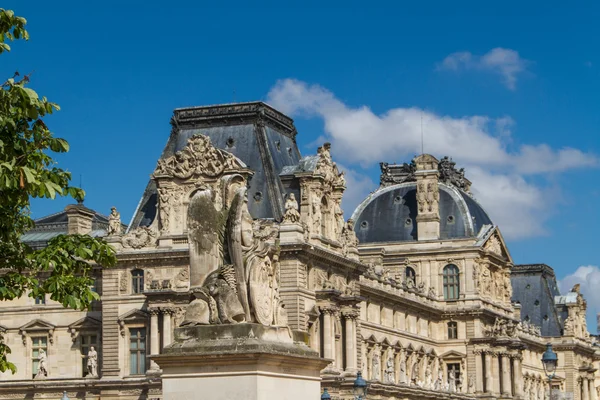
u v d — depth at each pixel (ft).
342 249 512.63
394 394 550.36
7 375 512.22
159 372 472.44
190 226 129.80
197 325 127.24
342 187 512.22
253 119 506.07
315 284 484.74
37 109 155.94
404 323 627.87
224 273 127.75
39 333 513.04
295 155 529.45
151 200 505.66
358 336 513.45
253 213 485.97
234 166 475.72
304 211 487.61
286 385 127.75
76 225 538.47
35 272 179.52
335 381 479.82
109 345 488.85
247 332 125.39
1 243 172.55
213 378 124.06
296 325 465.88
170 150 511.81
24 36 158.40
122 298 489.26
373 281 584.40
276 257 132.57
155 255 481.87
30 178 146.10
